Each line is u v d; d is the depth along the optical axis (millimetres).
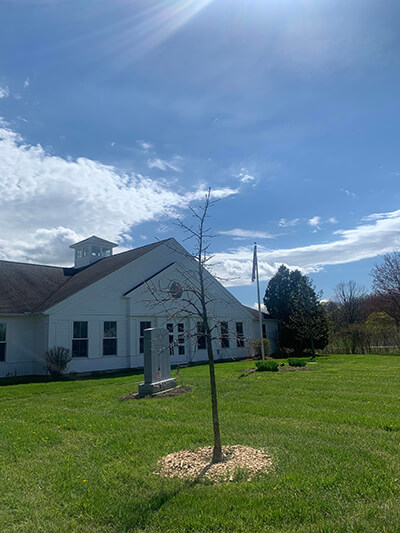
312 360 24984
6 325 20109
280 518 3977
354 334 33250
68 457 6102
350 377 14688
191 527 3879
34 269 26828
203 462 5621
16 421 8898
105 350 21797
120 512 4230
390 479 4750
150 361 12094
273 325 34812
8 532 3938
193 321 26391
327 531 3689
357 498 4328
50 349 19281
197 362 25906
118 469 5496
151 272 24766
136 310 23312
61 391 13672
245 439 6715
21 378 18812
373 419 7867
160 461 5762
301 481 4781
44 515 4266
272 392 11617
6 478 5316
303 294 31000
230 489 4668
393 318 39500
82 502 4500
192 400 10695
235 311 30156
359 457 5617
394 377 14453
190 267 26531
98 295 21859
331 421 7875
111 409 9953
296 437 6758
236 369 19375
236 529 3812
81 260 30672
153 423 8164
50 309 19781
